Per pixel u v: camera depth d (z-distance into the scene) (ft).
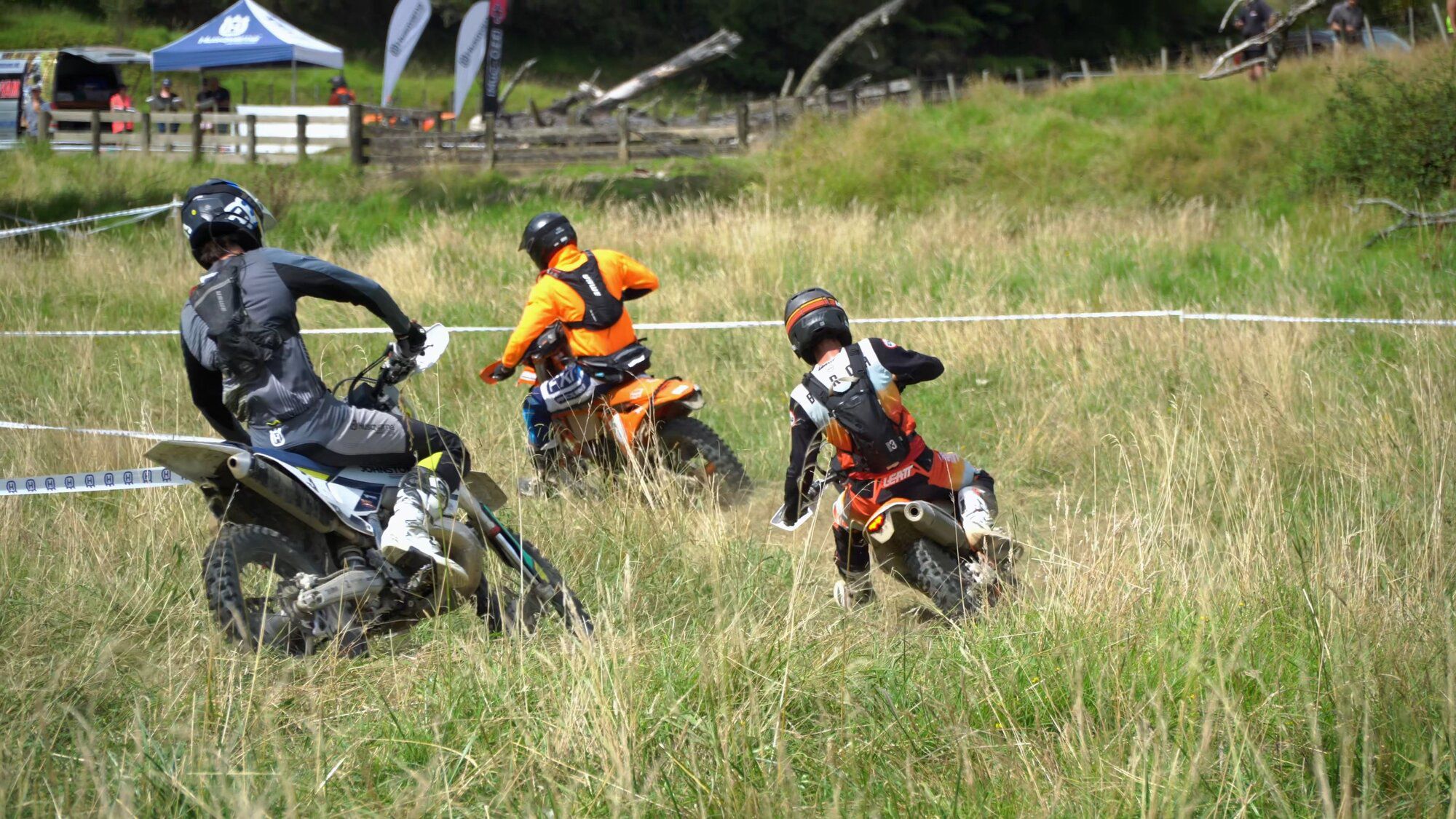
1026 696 24.40
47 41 261.24
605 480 41.34
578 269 44.60
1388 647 23.91
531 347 44.45
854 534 33.06
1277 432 43.60
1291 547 30.73
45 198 119.34
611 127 141.18
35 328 65.57
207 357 27.37
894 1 197.88
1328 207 90.89
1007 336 59.47
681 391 42.70
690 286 73.82
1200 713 22.75
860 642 27.58
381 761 22.90
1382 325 58.03
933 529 30.35
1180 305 67.31
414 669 26.91
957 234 87.86
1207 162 108.06
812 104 149.38
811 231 86.28
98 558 32.32
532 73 297.12
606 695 23.41
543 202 112.27
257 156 141.49
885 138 123.54
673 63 181.37
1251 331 56.39
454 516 28.81
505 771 21.24
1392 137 90.48
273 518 28.45
